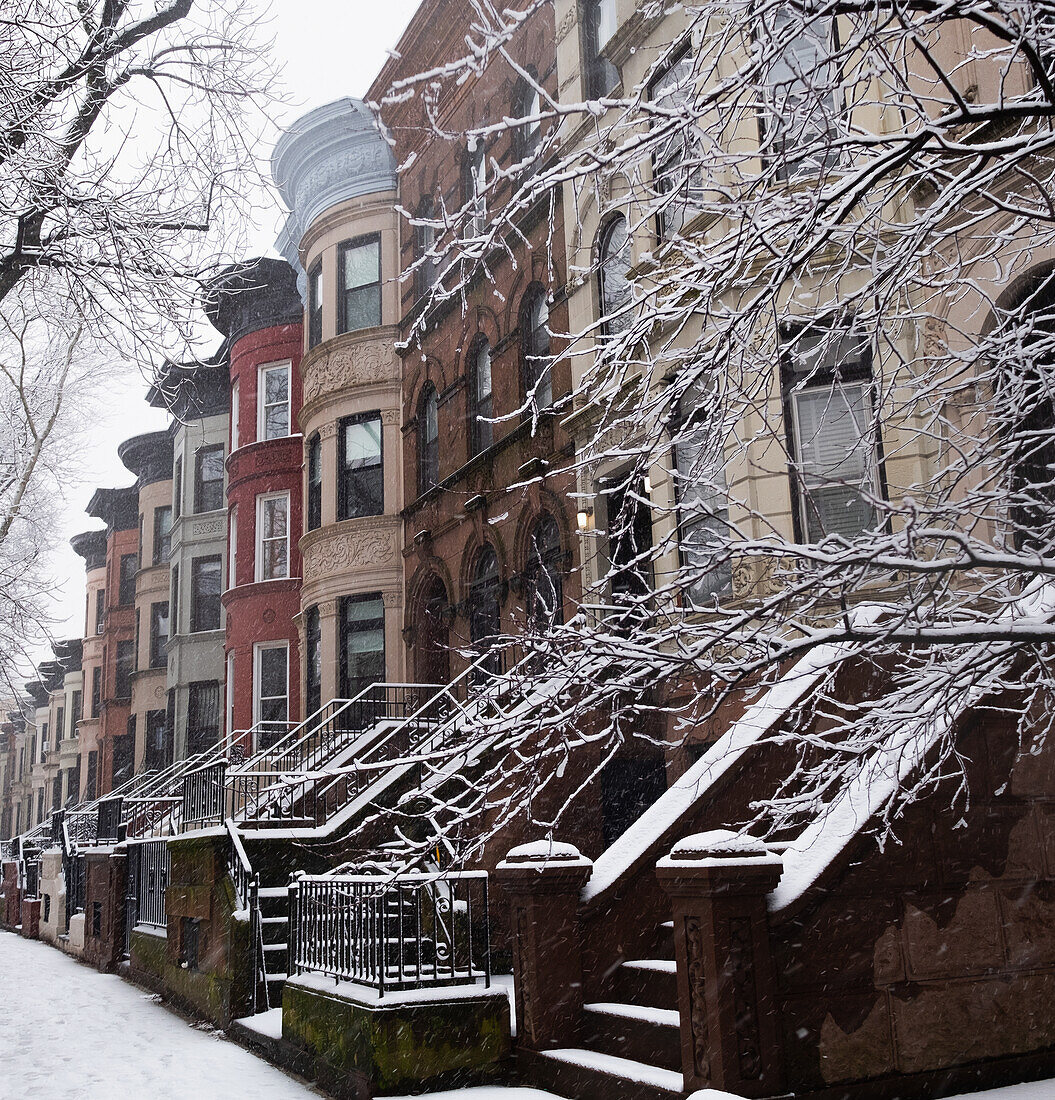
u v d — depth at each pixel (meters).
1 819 64.94
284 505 25.73
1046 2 4.50
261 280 26.44
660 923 8.20
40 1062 9.40
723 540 5.41
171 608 31.69
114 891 16.80
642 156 5.37
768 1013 5.92
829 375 10.87
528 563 15.88
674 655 5.23
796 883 6.27
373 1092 7.25
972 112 4.61
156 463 36.53
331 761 14.57
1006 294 9.32
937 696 6.06
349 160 21.88
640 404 6.13
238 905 11.16
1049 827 7.07
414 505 19.69
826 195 4.84
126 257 11.69
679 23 12.73
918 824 6.64
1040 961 6.87
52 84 11.18
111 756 38.97
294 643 24.50
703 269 5.38
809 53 9.46
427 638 19.22
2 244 11.64
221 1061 9.34
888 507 5.06
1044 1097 6.25
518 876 7.84
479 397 18.38
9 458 23.19
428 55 19.36
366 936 8.05
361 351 21.30
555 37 15.91
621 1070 6.71
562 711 6.00
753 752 8.49
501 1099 7.14
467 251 5.36
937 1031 6.45
